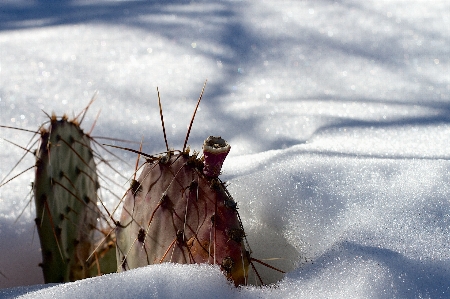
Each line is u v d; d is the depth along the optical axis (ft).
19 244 4.49
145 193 3.69
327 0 10.46
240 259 3.54
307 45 8.68
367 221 3.80
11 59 7.84
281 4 10.35
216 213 3.55
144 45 8.64
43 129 4.10
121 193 4.90
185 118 6.48
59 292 3.47
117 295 3.45
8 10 10.65
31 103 6.56
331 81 7.46
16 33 9.16
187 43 8.75
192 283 3.47
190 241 3.57
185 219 3.59
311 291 3.51
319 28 9.28
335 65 7.97
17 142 5.62
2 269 4.38
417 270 3.55
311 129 5.93
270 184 4.01
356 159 4.22
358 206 3.90
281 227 3.91
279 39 8.90
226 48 8.61
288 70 7.89
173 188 3.62
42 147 4.05
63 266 4.12
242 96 7.07
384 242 3.69
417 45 8.55
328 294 3.49
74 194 4.16
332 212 3.88
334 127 5.66
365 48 8.55
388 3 10.23
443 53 8.26
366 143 4.99
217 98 7.04
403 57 8.16
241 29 9.25
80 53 8.20
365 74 7.70
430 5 10.11
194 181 3.59
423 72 7.66
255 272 3.74
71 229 4.16
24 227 4.57
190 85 7.41
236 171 4.54
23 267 4.42
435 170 4.10
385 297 3.47
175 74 7.72
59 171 4.09
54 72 7.46
